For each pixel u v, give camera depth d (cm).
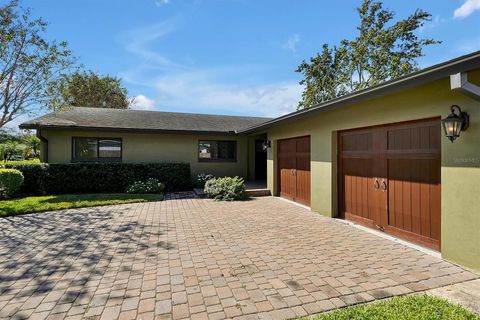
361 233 507
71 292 294
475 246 340
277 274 335
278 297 281
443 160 380
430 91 397
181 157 1188
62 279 324
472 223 343
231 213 682
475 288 297
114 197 877
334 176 632
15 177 853
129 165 1025
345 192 612
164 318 247
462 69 288
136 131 1065
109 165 1003
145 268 354
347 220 604
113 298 282
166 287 304
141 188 972
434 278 322
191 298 280
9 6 809
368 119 520
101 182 992
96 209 724
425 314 238
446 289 295
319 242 456
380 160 514
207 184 945
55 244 447
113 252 412
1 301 277
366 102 524
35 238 478
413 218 447
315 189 692
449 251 371
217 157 1253
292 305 266
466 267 350
